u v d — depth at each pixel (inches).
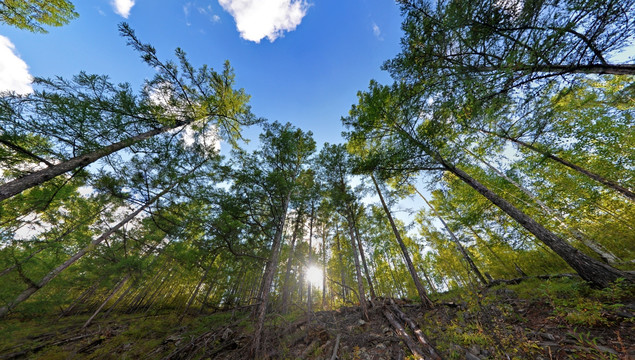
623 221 386.6
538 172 464.4
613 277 199.2
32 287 268.8
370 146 435.2
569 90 196.2
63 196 357.7
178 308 657.0
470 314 245.3
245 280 663.8
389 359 199.9
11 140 175.9
